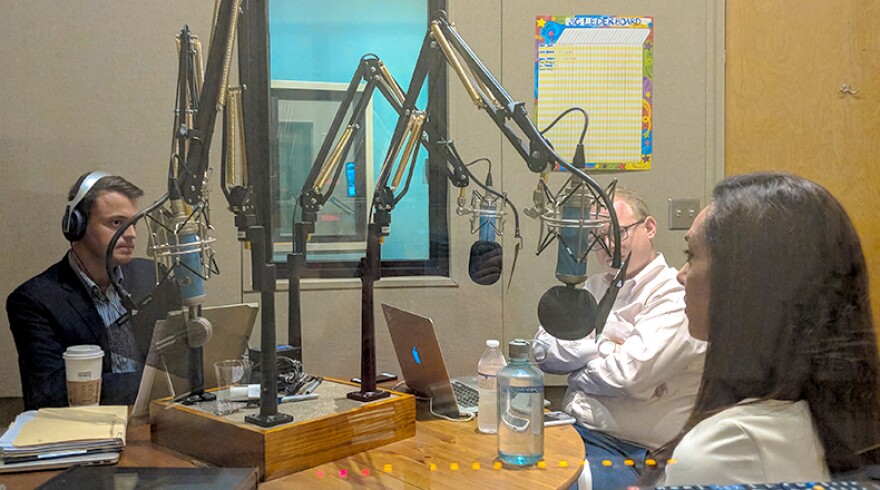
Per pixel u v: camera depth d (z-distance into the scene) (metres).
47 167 1.57
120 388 1.41
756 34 1.56
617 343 1.34
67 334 1.41
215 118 1.19
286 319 1.46
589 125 1.52
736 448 1.11
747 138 1.53
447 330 1.57
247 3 1.16
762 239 1.15
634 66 1.53
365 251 1.38
